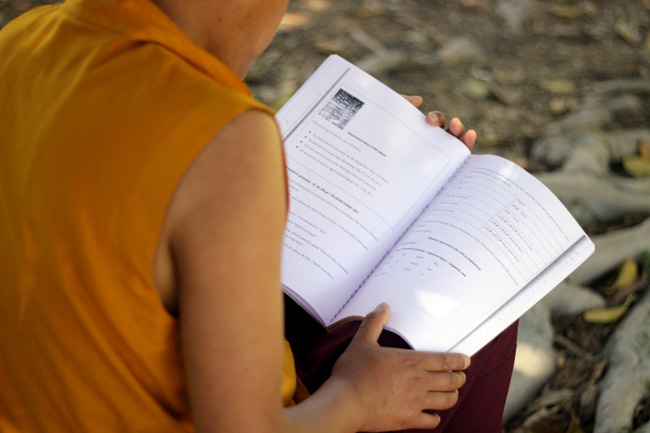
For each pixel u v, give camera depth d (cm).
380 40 329
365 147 133
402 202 130
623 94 304
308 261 121
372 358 102
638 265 220
